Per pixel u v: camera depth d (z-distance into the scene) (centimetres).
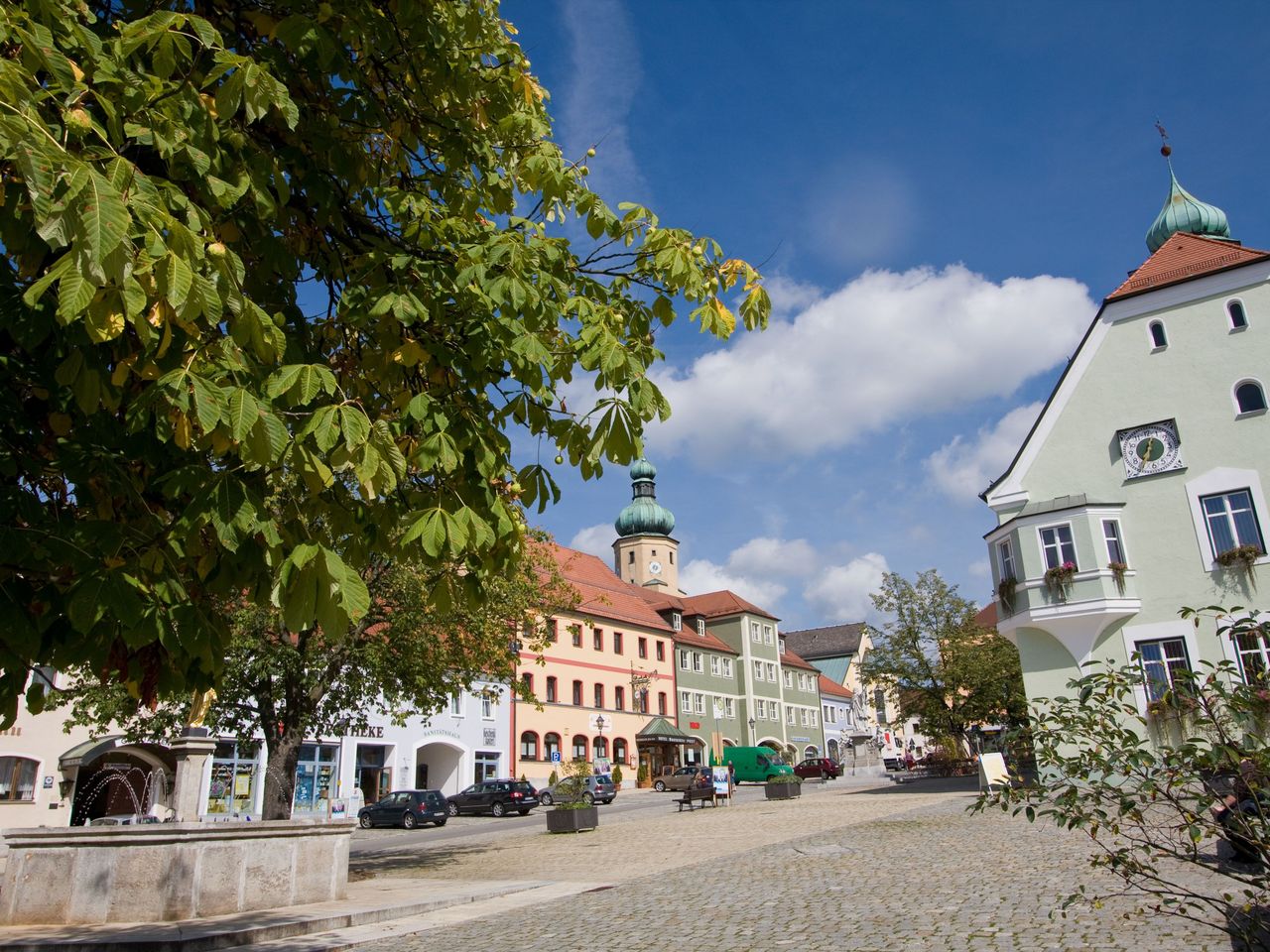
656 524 9462
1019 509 2717
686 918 1042
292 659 1691
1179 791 443
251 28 525
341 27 526
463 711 4725
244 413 334
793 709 7812
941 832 1762
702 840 2094
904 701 4484
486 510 471
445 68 578
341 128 559
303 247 563
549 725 5316
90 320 316
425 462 425
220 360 359
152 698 449
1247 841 433
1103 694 470
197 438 369
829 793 3834
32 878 1166
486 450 476
